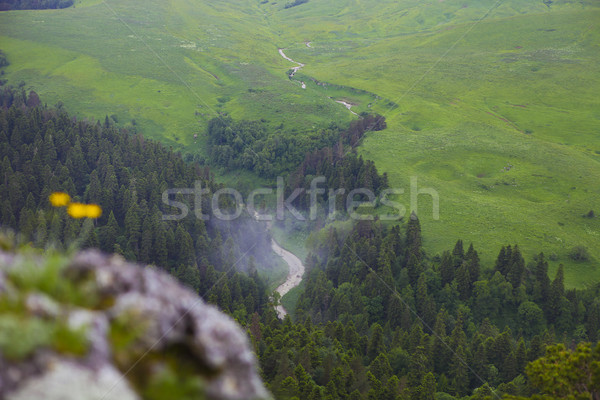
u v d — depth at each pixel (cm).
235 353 750
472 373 10125
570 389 3086
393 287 13812
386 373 9288
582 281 14750
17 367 568
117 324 696
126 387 637
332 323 11156
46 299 659
